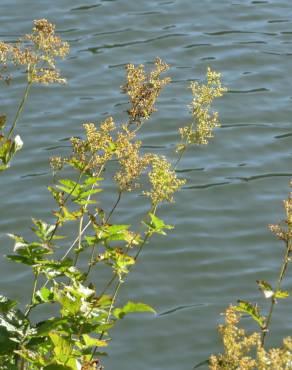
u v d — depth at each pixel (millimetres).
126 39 16984
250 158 13719
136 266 11211
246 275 11227
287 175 13344
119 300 10633
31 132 14078
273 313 10508
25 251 5188
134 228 11984
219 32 17375
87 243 5441
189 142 6289
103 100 15023
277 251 11672
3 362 4922
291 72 16125
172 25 17516
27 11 17781
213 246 11719
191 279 11109
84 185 5504
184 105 14906
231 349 4473
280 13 18141
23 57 6047
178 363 9758
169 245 11633
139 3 18234
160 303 10664
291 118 14758
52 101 14930
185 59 16438
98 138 5648
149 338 10055
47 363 4684
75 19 17594
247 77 15945
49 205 12320
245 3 18438
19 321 5133
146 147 13844
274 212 12477
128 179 5637
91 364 4723
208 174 13242
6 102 14812
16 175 13000
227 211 12445
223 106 14992
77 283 4965
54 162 5730
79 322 4797
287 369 4293
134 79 6086
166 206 12422
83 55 16359
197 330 10234
